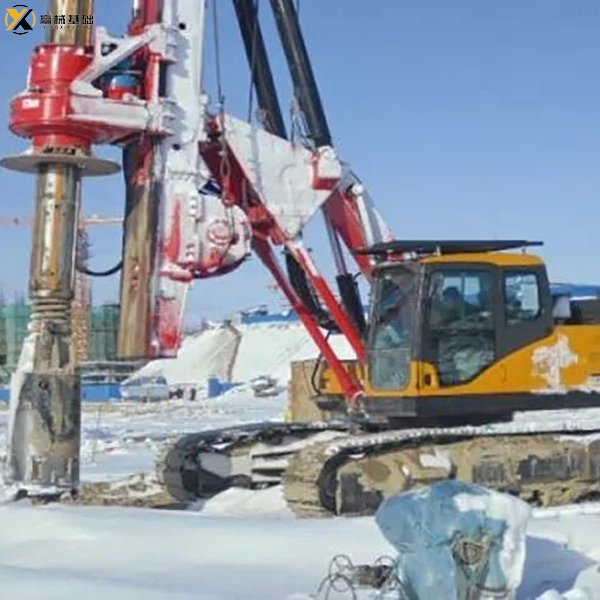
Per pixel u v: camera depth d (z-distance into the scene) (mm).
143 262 10930
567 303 12906
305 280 12695
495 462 11945
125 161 11328
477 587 6406
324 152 12117
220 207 11156
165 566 8211
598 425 12523
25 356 10719
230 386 52750
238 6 12602
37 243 10750
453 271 12070
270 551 8570
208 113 11695
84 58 10719
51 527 9312
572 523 9648
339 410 13602
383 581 7227
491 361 12094
